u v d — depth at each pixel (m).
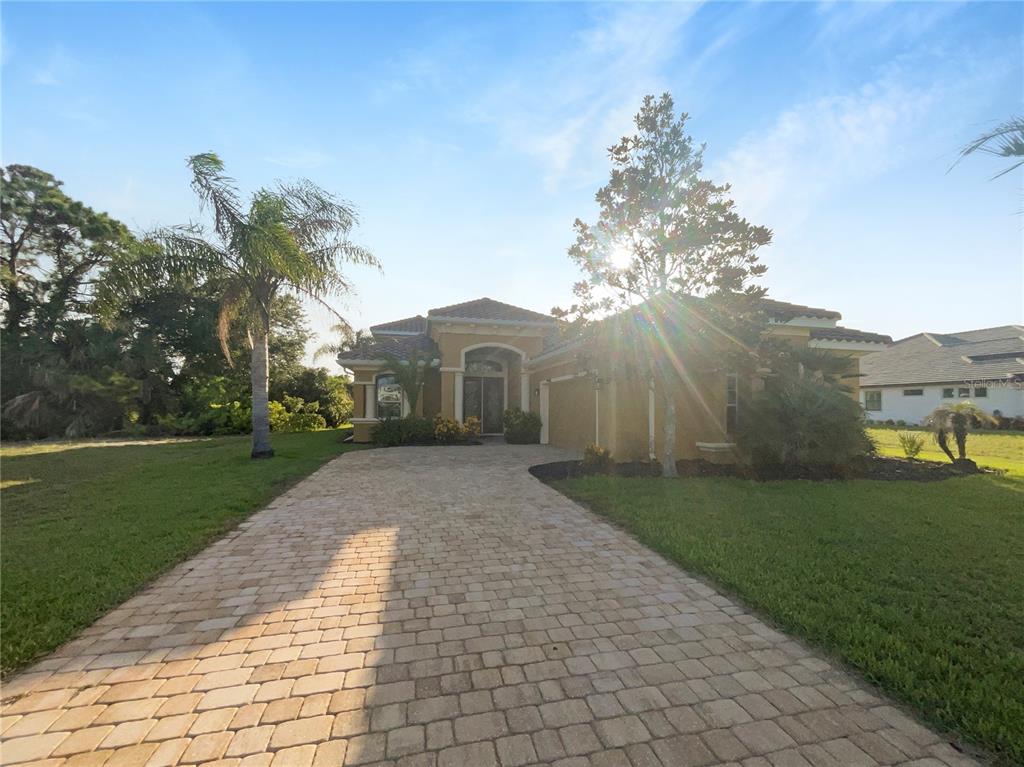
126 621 3.71
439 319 17.94
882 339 14.98
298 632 3.53
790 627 3.55
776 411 10.23
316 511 7.20
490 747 2.36
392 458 13.23
